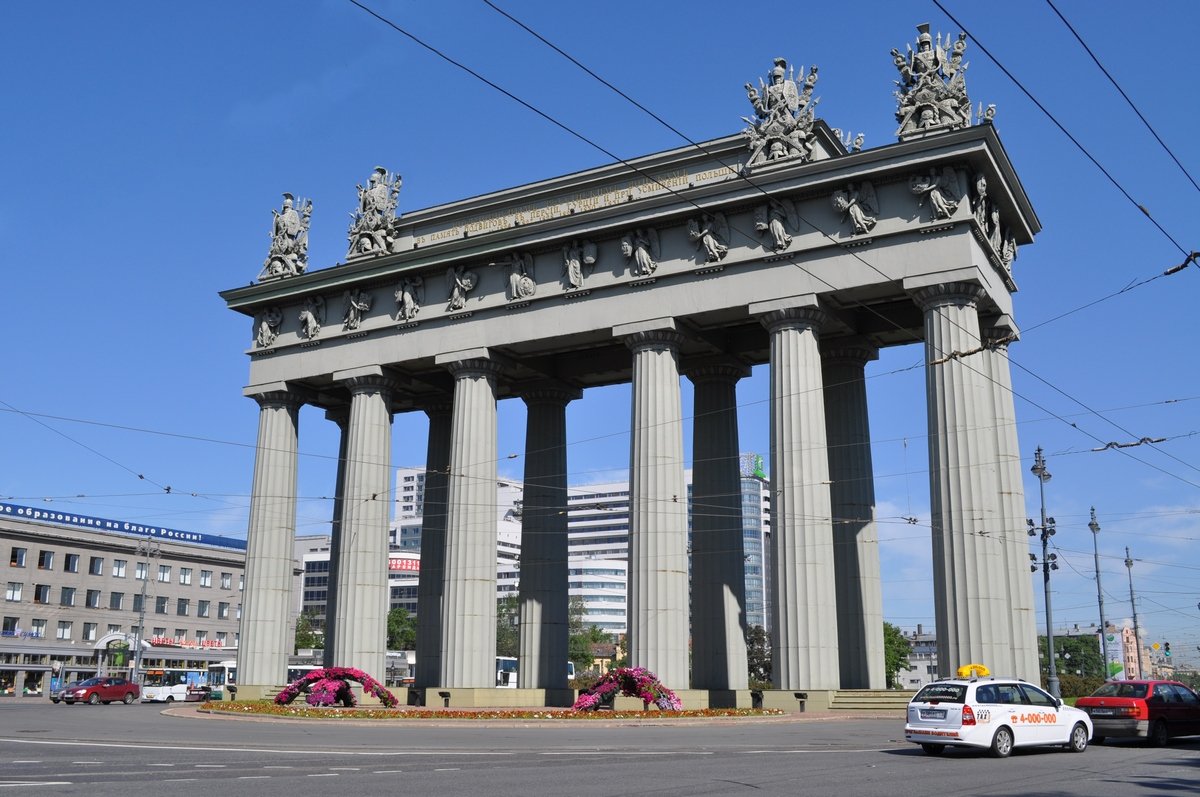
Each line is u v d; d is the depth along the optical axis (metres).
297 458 46.34
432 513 48.25
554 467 45.22
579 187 41.25
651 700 33.03
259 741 22.25
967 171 33.34
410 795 12.34
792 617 32.81
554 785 13.66
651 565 35.56
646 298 37.69
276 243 47.34
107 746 20.03
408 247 44.91
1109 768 17.33
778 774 15.55
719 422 41.81
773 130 36.34
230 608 97.38
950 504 31.48
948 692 19.78
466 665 38.53
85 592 85.19
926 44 34.62
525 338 39.94
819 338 40.22
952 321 32.62
